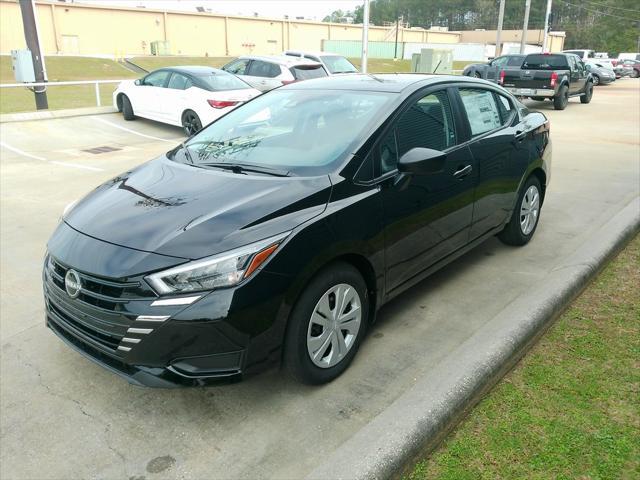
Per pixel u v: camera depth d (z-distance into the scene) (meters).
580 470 2.36
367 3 18.86
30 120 13.22
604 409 2.74
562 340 3.40
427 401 2.68
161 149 10.84
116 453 2.69
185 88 12.16
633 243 5.02
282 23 70.94
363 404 2.99
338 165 3.26
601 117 15.37
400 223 3.44
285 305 2.78
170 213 3.00
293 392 3.10
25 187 7.70
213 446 2.72
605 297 3.96
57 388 3.22
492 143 4.38
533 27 95.31
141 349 2.64
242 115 4.32
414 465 2.45
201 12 63.66
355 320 3.24
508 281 4.45
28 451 2.72
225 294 2.62
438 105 4.00
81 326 2.90
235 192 3.13
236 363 2.71
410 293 4.27
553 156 9.58
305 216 2.92
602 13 82.56
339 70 17.50
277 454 2.65
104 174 8.53
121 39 58.78
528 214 5.16
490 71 21.03
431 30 83.81
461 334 3.67
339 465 2.34
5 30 50.16
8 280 4.69
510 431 2.62
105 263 2.74
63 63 40.38
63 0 55.66
